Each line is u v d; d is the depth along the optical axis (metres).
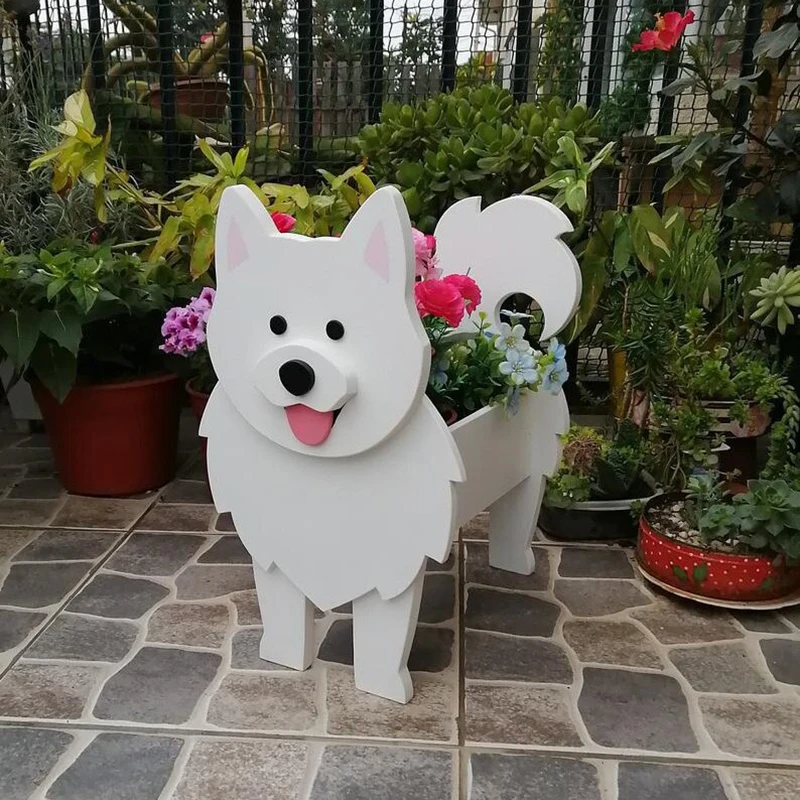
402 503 1.15
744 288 1.90
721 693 1.29
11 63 2.32
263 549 1.30
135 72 2.45
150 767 1.12
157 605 1.53
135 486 2.04
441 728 1.20
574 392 2.41
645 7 2.23
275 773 1.11
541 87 2.31
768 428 1.94
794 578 1.53
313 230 2.02
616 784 1.10
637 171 2.26
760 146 2.02
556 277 1.45
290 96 2.39
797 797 1.08
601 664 1.36
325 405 1.11
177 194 2.40
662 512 1.70
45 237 2.18
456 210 1.54
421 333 1.07
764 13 2.02
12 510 1.95
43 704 1.25
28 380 1.98
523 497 1.60
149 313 2.03
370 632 1.25
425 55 2.34
